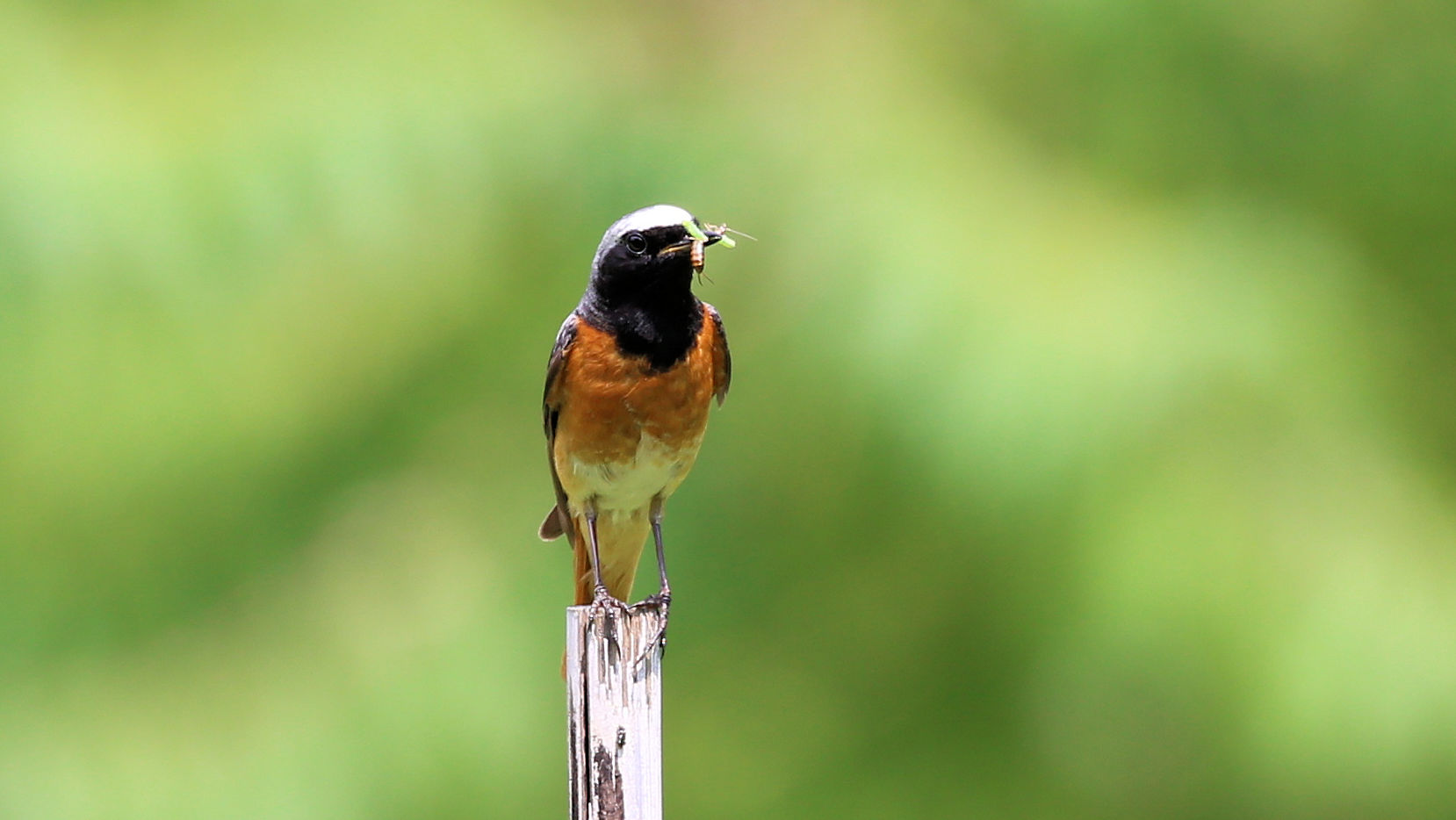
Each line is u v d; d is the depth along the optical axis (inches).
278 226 450.3
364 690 477.1
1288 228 480.4
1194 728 521.7
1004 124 484.4
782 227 455.2
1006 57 502.6
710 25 497.7
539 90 477.4
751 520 541.6
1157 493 415.8
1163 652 430.0
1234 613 419.2
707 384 350.9
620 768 271.6
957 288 422.3
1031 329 416.8
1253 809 534.6
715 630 563.5
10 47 449.1
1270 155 518.6
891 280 425.7
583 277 502.3
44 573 515.5
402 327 521.7
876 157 454.6
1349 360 447.2
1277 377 427.8
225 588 514.0
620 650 273.1
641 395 343.6
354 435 527.8
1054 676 496.4
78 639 509.7
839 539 533.3
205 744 475.2
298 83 462.3
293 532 520.1
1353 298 469.7
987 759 560.1
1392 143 523.8
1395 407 462.0
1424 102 523.8
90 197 435.5
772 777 578.2
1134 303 426.3
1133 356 416.2
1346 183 523.2
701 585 554.3
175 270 443.2
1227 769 498.6
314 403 527.8
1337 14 527.8
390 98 463.5
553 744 494.9
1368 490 428.1
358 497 521.7
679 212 339.0
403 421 529.0
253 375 520.7
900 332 420.8
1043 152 486.9
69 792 467.2
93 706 487.5
